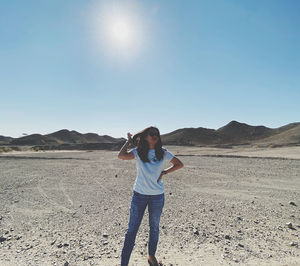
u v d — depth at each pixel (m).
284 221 5.77
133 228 3.46
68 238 4.61
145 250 4.16
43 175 13.16
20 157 26.92
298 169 15.46
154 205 3.52
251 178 12.18
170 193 8.75
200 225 5.40
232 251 4.12
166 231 5.04
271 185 10.35
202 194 8.64
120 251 4.07
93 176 12.80
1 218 5.82
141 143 3.52
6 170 15.52
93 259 3.78
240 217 6.00
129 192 8.82
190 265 3.62
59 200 7.62
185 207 6.89
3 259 3.75
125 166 18.20
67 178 12.08
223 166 17.44
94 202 7.38
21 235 4.74
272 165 17.83
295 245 4.39
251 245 4.39
